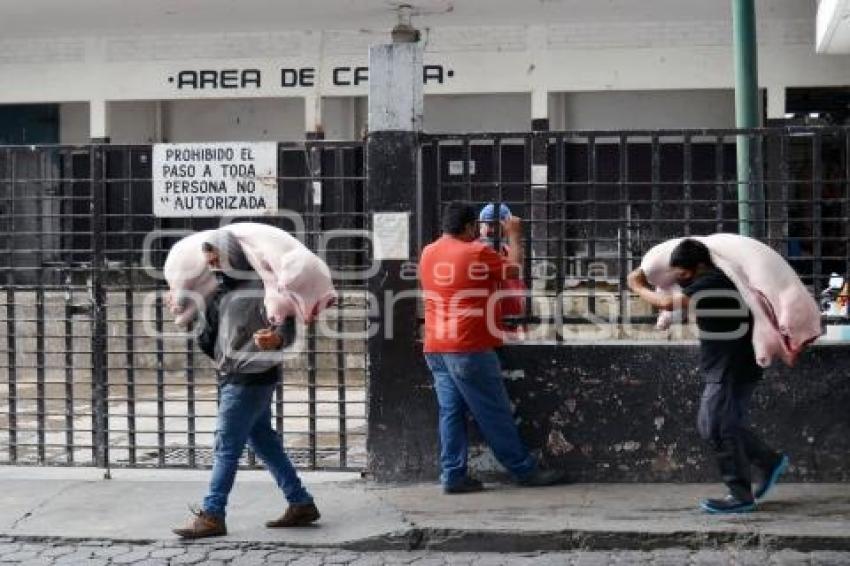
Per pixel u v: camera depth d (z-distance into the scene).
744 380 7.21
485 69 17.31
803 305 7.05
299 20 17.12
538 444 8.16
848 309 7.93
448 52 17.38
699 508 7.36
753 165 8.18
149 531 7.23
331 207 9.30
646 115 18.09
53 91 18.36
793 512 7.21
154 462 9.12
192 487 8.27
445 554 6.92
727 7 16.08
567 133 8.15
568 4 16.02
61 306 12.56
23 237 9.79
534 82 17.20
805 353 7.91
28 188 9.55
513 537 6.93
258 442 7.21
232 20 17.12
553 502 7.59
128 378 8.77
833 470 7.94
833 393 7.91
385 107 8.09
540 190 8.37
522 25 17.16
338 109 18.58
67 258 8.83
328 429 10.71
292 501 7.23
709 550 6.80
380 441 8.23
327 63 17.75
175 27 17.62
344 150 9.04
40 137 19.67
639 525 6.98
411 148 8.08
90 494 8.10
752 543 6.77
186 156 8.41
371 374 8.23
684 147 8.11
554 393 8.13
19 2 16.06
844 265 8.21
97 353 8.70
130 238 8.65
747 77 9.23
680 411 8.05
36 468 8.85
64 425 11.13
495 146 8.20
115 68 18.19
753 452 7.32
